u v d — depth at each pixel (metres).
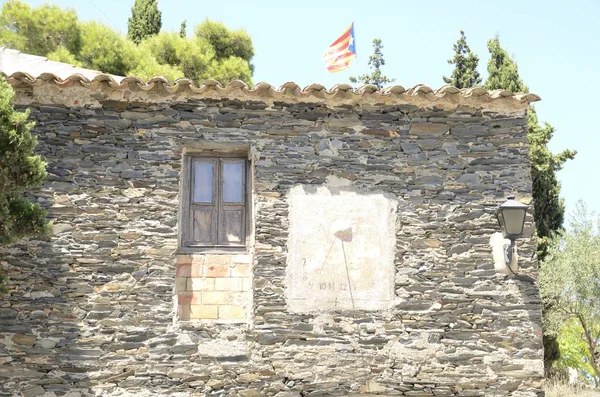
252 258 9.73
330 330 9.57
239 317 9.70
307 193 9.85
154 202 9.68
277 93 9.84
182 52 22.77
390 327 9.65
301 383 9.43
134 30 25.44
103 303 9.38
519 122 10.30
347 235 9.79
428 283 9.81
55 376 9.19
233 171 10.12
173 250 9.59
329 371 9.48
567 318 16.17
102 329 9.33
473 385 9.64
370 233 9.84
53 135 9.70
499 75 21.88
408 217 9.95
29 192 9.53
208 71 22.92
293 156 9.92
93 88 9.73
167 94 9.84
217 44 24.25
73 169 9.66
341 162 9.98
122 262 9.50
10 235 8.20
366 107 10.14
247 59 24.69
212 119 9.91
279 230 9.72
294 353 9.47
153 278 9.48
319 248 9.73
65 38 21.09
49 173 9.61
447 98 10.07
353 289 9.68
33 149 8.84
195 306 9.67
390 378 9.55
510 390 9.68
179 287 9.70
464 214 10.02
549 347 18.56
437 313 9.74
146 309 9.41
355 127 10.09
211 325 9.45
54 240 9.47
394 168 10.05
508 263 9.81
